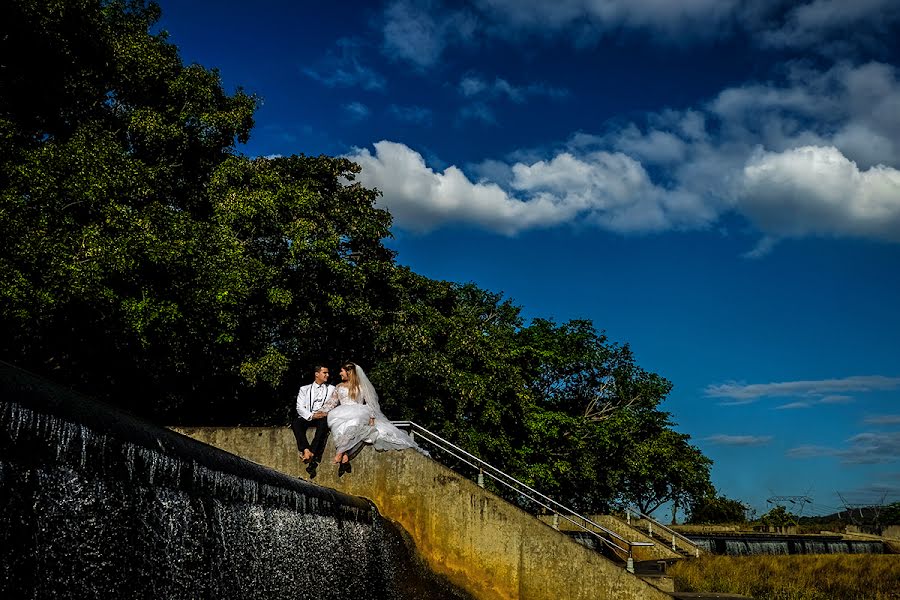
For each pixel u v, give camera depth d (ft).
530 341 129.18
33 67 69.26
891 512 193.16
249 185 86.43
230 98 92.99
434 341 96.12
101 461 18.89
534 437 108.88
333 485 45.65
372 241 92.89
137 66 82.84
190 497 22.79
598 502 124.26
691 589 58.13
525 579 43.34
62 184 63.62
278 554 28.27
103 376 69.36
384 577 40.70
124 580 19.13
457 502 44.57
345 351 91.81
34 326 58.75
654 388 132.87
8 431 15.96
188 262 69.51
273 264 81.97
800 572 75.31
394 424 48.60
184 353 72.84
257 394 86.94
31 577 16.08
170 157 87.51
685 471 129.39
